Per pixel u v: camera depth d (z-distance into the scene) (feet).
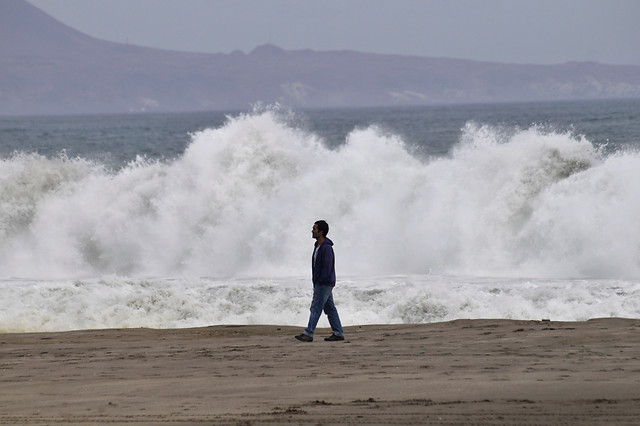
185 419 67.67
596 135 597.11
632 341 107.45
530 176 239.71
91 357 108.78
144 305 164.86
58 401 78.74
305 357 104.37
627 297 157.79
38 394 82.99
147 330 138.31
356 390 79.30
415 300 156.97
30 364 103.91
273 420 66.28
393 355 103.04
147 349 115.34
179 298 166.71
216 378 89.81
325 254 121.60
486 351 103.04
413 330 128.47
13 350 117.08
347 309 159.53
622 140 532.32
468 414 66.49
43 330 151.12
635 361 91.66
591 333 115.44
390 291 171.73
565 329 120.47
